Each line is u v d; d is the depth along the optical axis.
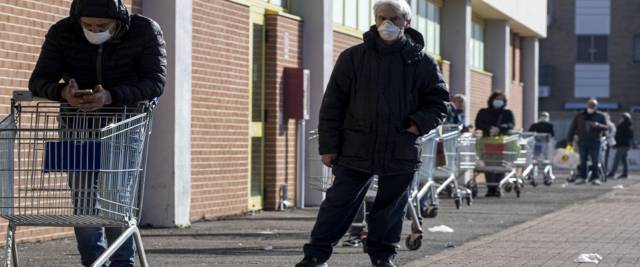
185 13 18.20
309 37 23.94
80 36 9.41
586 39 89.56
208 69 19.67
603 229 19.23
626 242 16.84
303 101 22.73
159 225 18.11
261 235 17.20
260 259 14.00
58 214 8.81
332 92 11.74
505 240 16.98
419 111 11.69
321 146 11.73
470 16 36.84
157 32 9.52
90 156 8.77
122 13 9.17
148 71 9.41
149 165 18.09
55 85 9.16
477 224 20.33
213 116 19.94
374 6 11.66
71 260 13.44
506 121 29.77
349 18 26.98
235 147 20.91
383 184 11.78
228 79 20.48
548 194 31.94
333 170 11.80
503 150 29.36
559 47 89.75
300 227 18.67
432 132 17.20
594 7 89.38
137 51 9.42
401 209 11.88
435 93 11.79
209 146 19.80
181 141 18.22
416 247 15.26
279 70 22.50
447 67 35.97
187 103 18.39
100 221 8.88
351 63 11.67
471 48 40.12
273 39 22.36
